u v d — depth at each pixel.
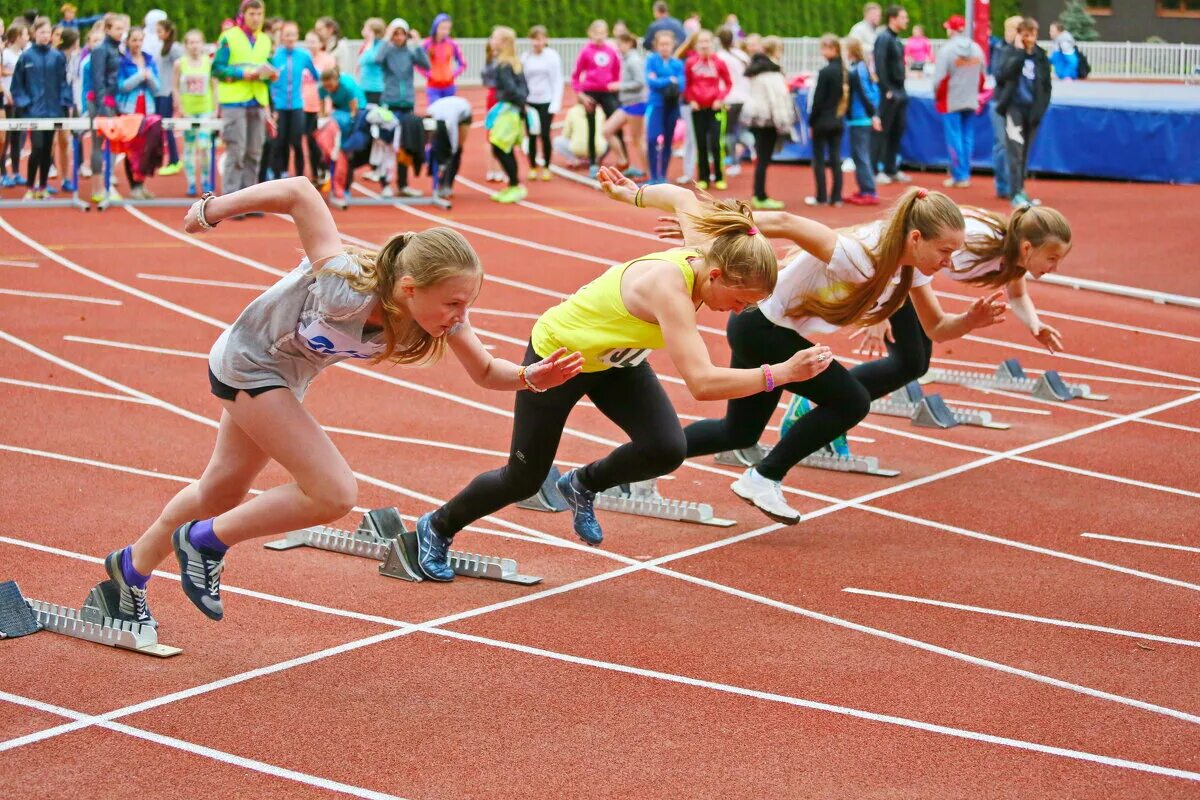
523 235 15.66
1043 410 9.39
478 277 4.20
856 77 17.22
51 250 14.34
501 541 6.59
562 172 20.14
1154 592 5.97
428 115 17.53
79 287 12.70
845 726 4.55
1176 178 19.55
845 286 6.20
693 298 5.29
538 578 6.01
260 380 4.44
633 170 19.30
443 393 9.48
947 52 18.36
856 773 4.20
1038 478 7.80
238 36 15.70
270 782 4.08
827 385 6.40
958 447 8.46
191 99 17.72
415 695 4.75
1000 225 7.07
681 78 18.33
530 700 4.72
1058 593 5.94
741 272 5.09
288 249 14.70
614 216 16.94
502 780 4.11
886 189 19.06
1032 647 5.30
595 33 19.06
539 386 4.61
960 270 7.16
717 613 5.64
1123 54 35.97
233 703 4.64
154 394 9.25
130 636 5.08
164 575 5.97
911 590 5.96
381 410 9.00
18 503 6.90
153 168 16.91
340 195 17.62
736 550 6.50
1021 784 4.14
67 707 4.59
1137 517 7.07
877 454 8.30
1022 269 7.06
